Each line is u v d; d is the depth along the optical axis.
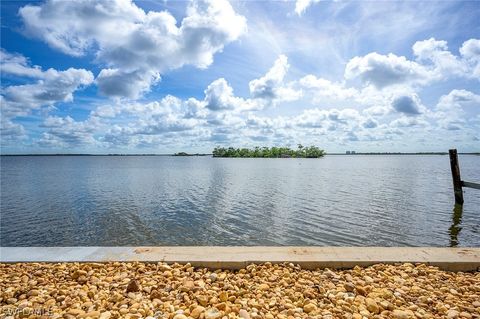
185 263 4.69
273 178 45.84
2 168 92.12
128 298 3.62
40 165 120.62
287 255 4.86
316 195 26.78
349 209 20.02
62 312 3.28
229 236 15.03
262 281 4.12
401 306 3.50
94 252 5.08
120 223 17.97
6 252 5.07
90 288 3.88
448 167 82.31
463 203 20.75
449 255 4.87
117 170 77.69
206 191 31.30
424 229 14.83
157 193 30.34
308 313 3.34
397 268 4.51
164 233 15.84
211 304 3.55
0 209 22.33
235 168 79.62
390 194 26.48
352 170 67.50
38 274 4.29
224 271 4.58
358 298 3.63
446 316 3.25
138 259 4.77
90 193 30.75
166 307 3.41
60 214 20.52
